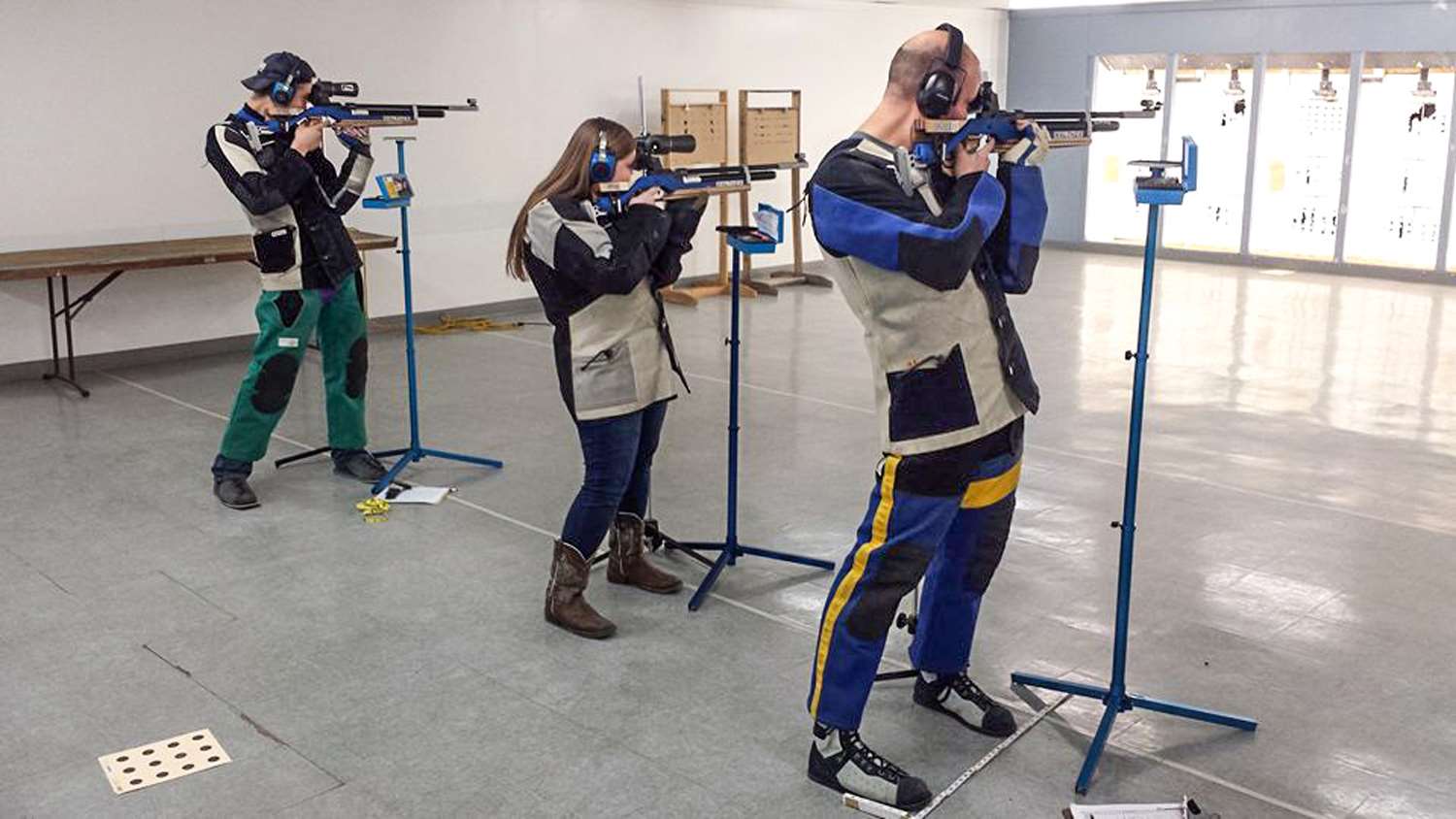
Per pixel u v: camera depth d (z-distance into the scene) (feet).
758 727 9.21
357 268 14.39
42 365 21.33
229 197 23.13
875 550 7.95
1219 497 14.73
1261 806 8.17
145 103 21.90
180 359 22.76
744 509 14.16
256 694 9.70
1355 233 33.58
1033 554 12.82
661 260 10.49
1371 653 10.50
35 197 20.98
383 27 24.66
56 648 10.48
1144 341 8.34
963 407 7.70
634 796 8.27
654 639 10.71
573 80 27.94
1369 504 14.47
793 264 33.65
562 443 16.93
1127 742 8.98
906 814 7.97
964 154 7.49
